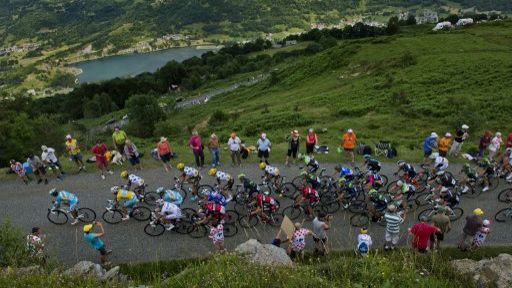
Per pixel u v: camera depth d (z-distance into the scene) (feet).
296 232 57.93
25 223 75.20
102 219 75.41
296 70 305.12
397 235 62.03
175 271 60.59
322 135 131.54
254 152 104.37
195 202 79.87
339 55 273.13
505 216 71.97
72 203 72.28
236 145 93.30
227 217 72.95
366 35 511.40
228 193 74.84
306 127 145.48
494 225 70.18
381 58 243.19
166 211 66.28
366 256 41.32
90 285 38.09
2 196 86.22
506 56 207.72
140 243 68.23
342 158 101.04
